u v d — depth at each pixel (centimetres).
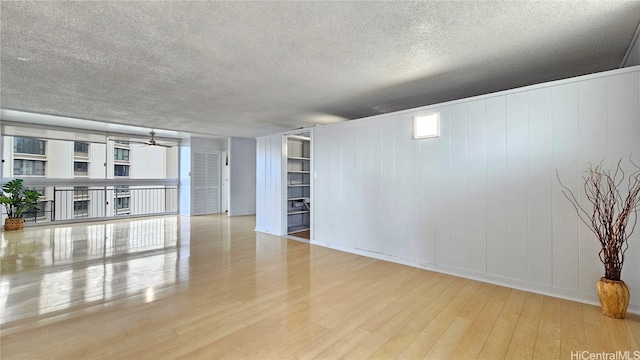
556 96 265
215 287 290
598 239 244
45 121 594
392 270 347
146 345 188
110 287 288
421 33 222
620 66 289
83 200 740
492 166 301
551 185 268
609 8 190
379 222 400
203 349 184
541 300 258
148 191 847
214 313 234
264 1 180
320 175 482
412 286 294
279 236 556
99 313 233
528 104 280
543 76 319
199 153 842
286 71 300
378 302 256
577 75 315
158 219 759
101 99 396
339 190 452
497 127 298
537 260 275
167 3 180
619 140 237
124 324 215
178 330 207
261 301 257
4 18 195
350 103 430
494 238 301
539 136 273
